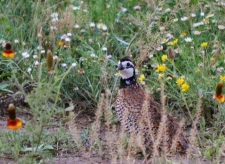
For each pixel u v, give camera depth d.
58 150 10.52
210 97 11.77
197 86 11.88
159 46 13.23
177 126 10.02
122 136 9.38
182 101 12.00
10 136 10.51
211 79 12.02
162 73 12.16
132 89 10.27
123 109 10.22
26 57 12.74
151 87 12.38
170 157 9.93
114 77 12.57
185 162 9.15
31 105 9.21
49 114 9.34
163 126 9.20
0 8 14.81
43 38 13.66
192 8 14.02
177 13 14.73
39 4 14.24
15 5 15.11
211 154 10.25
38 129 9.32
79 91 12.51
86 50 13.68
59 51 13.03
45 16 14.34
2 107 12.38
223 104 11.77
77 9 14.89
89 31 14.30
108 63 13.13
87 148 10.57
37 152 9.89
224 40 13.99
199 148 10.48
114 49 13.90
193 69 12.38
